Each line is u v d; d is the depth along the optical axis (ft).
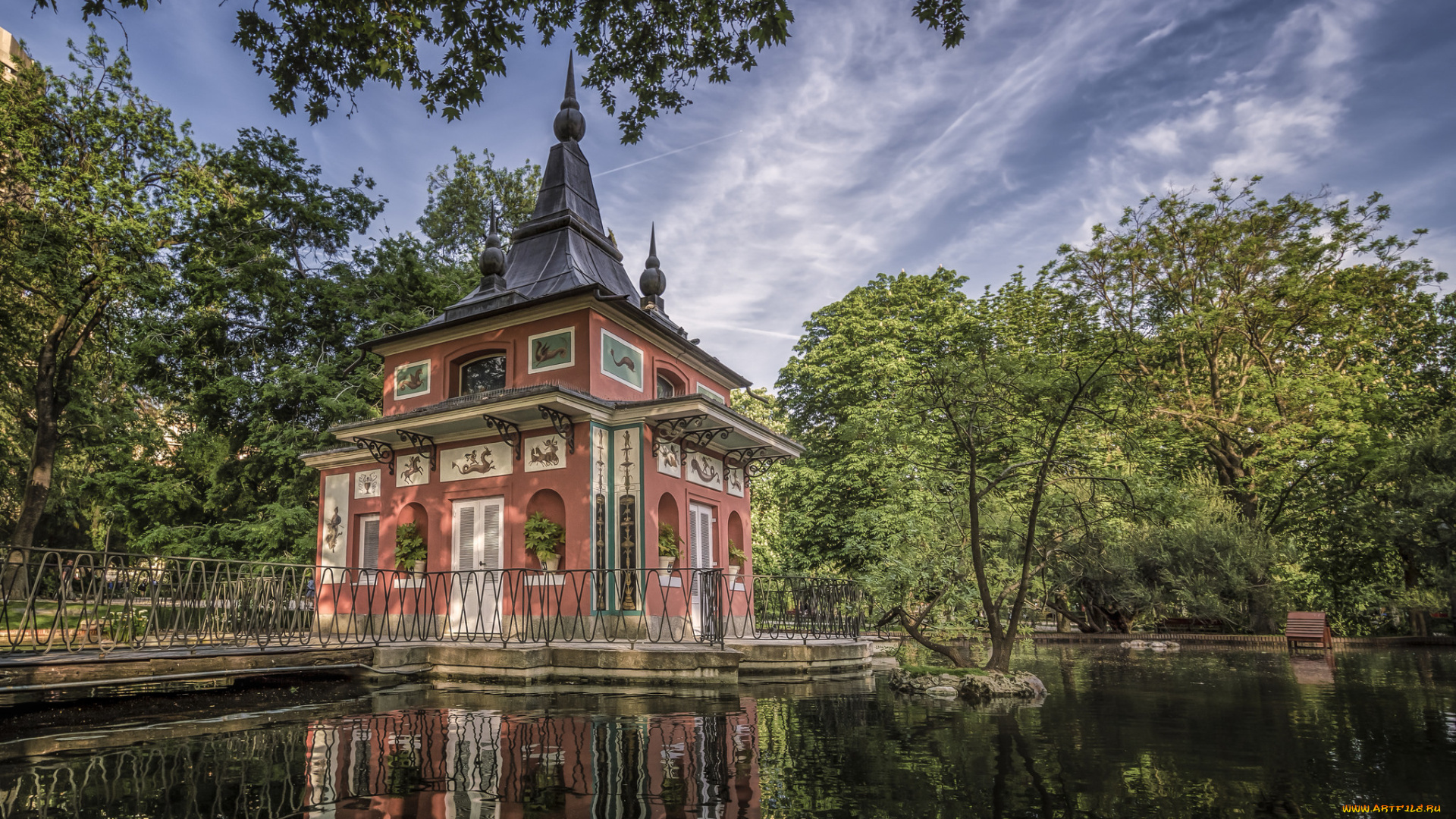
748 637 47.55
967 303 95.14
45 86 74.59
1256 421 80.84
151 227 74.28
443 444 51.08
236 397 71.56
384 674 35.91
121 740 21.89
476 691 33.88
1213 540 71.26
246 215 75.66
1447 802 15.42
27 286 78.18
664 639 44.14
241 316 76.54
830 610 48.47
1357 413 80.18
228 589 35.63
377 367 77.66
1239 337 86.12
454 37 25.68
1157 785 16.81
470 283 84.89
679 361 60.49
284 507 70.28
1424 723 24.89
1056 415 39.47
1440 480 67.56
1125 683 36.76
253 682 34.73
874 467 74.18
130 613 31.73
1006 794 16.08
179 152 77.77
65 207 72.84
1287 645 63.10
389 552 51.67
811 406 91.04
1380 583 78.28
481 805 15.01
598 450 46.65
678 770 18.10
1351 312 85.35
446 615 47.62
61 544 112.37
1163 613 77.46
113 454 101.55
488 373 54.44
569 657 36.06
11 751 20.40
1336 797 15.78
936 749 20.81
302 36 25.09
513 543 46.98
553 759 19.29
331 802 15.28
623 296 48.88
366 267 84.17
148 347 72.08
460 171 115.75
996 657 35.91
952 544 46.68
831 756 19.84
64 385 81.71
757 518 95.96
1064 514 46.14
